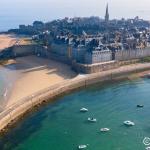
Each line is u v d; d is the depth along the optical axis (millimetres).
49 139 197750
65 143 192625
